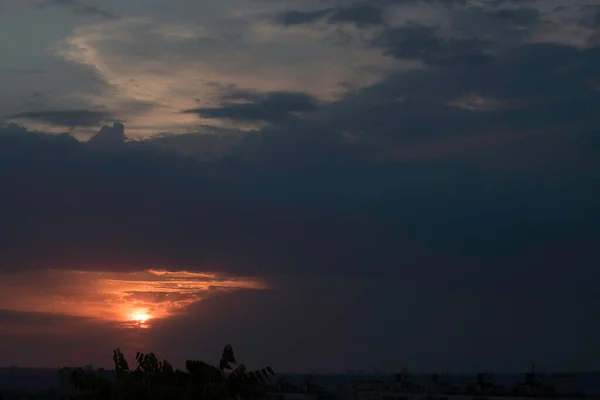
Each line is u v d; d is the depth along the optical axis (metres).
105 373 16.50
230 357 16.34
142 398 15.36
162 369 16.20
